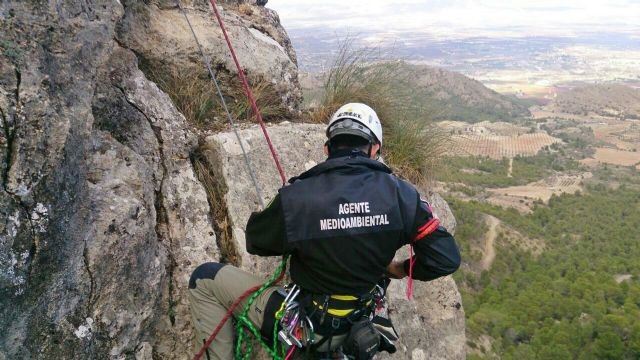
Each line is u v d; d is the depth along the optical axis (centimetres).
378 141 257
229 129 420
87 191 258
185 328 295
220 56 441
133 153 303
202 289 271
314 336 230
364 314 237
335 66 559
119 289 259
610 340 4400
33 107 224
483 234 6556
